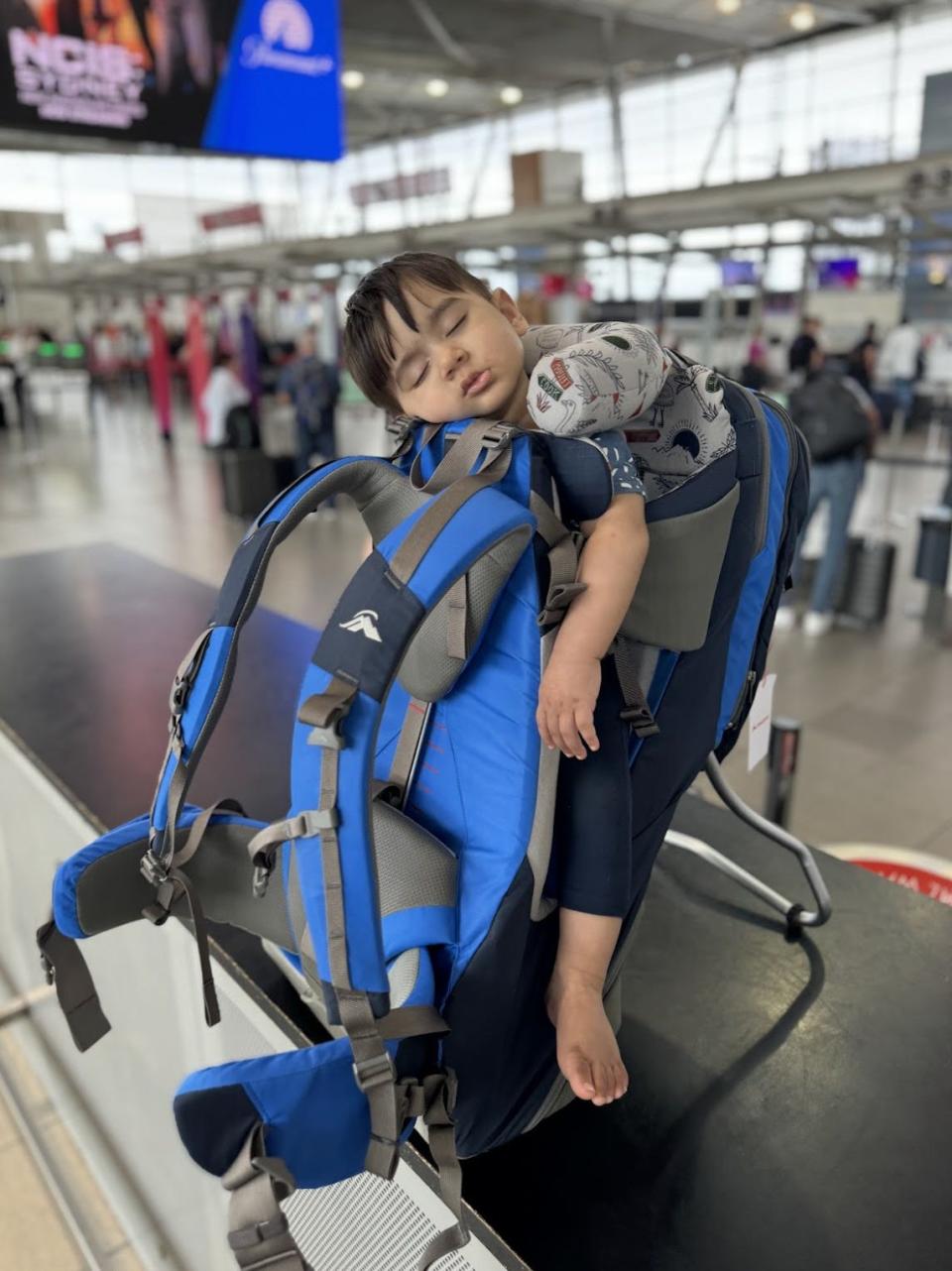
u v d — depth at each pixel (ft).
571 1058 2.43
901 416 28.45
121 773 5.12
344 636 2.02
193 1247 5.09
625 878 2.56
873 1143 3.11
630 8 37.06
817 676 13.08
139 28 11.34
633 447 2.72
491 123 55.36
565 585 2.27
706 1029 3.64
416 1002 2.17
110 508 24.76
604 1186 2.94
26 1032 6.75
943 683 12.84
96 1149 5.89
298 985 3.41
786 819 5.97
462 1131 2.53
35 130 11.03
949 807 9.62
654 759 2.76
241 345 35.22
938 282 31.94
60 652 7.01
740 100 45.24
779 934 4.23
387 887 2.36
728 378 2.94
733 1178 2.97
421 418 2.61
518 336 2.64
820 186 14.48
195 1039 4.30
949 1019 3.72
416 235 21.03
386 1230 3.22
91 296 54.75
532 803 2.35
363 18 35.94
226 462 23.07
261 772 5.19
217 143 12.35
